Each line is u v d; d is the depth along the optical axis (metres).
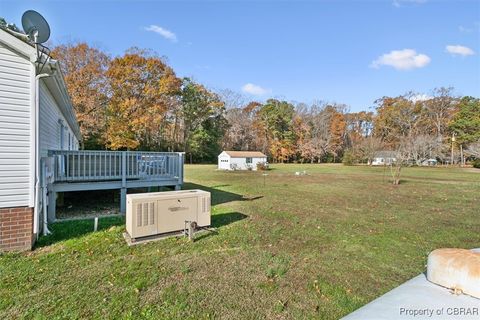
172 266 3.56
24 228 4.05
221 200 8.85
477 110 37.31
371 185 14.14
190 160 36.12
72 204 7.59
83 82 23.50
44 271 3.32
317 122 44.69
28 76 4.13
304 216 6.73
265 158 28.28
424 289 1.44
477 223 6.26
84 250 4.04
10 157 3.96
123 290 2.91
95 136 25.02
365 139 38.44
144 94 26.97
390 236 5.14
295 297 2.86
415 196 10.45
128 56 26.36
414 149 19.08
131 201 4.39
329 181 16.05
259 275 3.35
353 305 2.72
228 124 39.19
